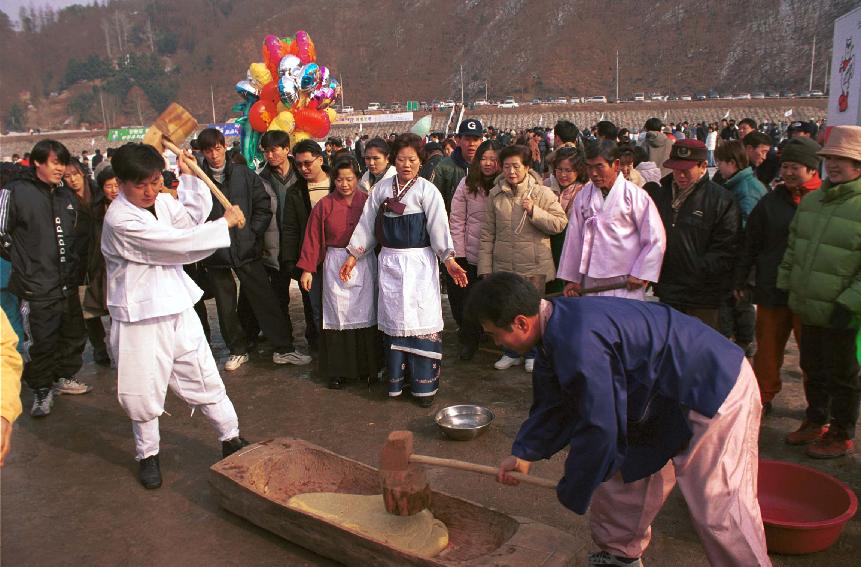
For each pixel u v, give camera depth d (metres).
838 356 3.92
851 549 3.24
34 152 4.95
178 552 3.41
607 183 4.42
